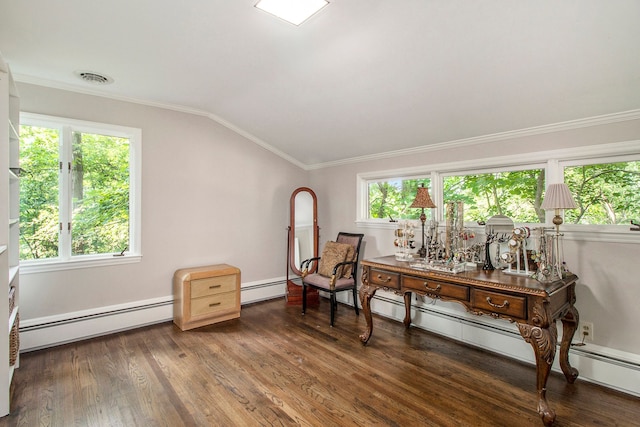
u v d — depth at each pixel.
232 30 2.12
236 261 4.16
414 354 2.84
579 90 2.16
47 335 2.91
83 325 3.09
